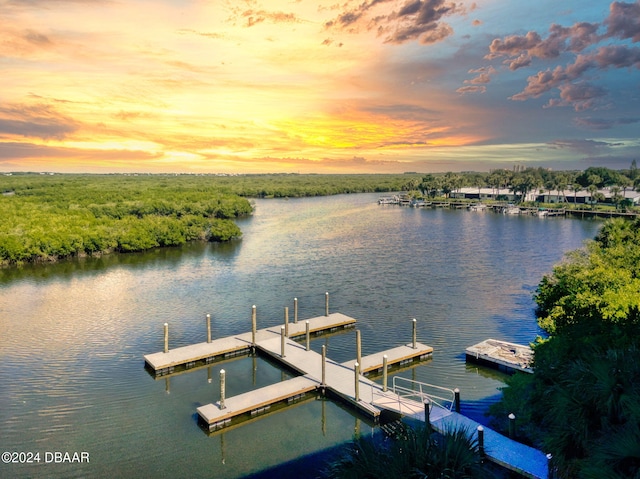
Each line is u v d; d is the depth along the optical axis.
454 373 30.64
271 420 26.02
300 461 22.31
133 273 57.81
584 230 92.88
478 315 41.19
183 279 54.56
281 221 106.31
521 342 35.06
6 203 93.38
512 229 94.38
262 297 47.16
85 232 69.62
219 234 78.56
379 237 82.94
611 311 24.38
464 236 84.31
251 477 21.05
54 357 33.28
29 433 24.20
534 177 175.62
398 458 11.53
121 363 32.53
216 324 39.81
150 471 21.39
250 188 186.75
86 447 23.11
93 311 43.09
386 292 48.34
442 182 173.00
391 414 25.28
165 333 32.53
